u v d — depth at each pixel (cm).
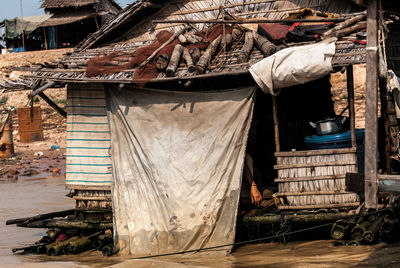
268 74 725
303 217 752
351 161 741
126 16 1035
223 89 830
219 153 794
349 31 761
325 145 777
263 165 1029
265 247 786
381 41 682
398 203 732
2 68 3303
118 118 866
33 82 922
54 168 2031
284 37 812
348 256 664
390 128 809
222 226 778
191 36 876
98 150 895
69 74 884
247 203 852
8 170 1995
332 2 934
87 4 3431
